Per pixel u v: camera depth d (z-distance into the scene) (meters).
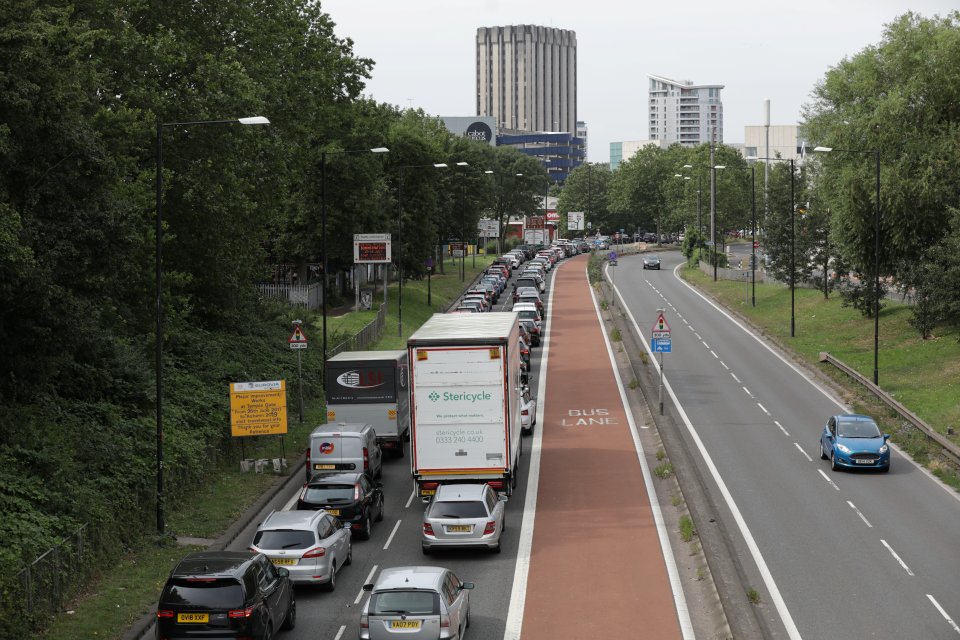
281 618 22.00
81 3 37.97
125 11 44.22
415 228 95.25
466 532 27.95
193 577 20.00
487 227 154.25
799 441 43.09
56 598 23.50
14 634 20.94
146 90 40.53
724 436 44.09
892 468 38.66
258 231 55.47
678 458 39.91
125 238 31.52
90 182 31.00
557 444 43.22
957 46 59.81
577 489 35.97
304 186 78.00
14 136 28.66
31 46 27.98
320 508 29.75
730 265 131.25
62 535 25.30
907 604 24.12
